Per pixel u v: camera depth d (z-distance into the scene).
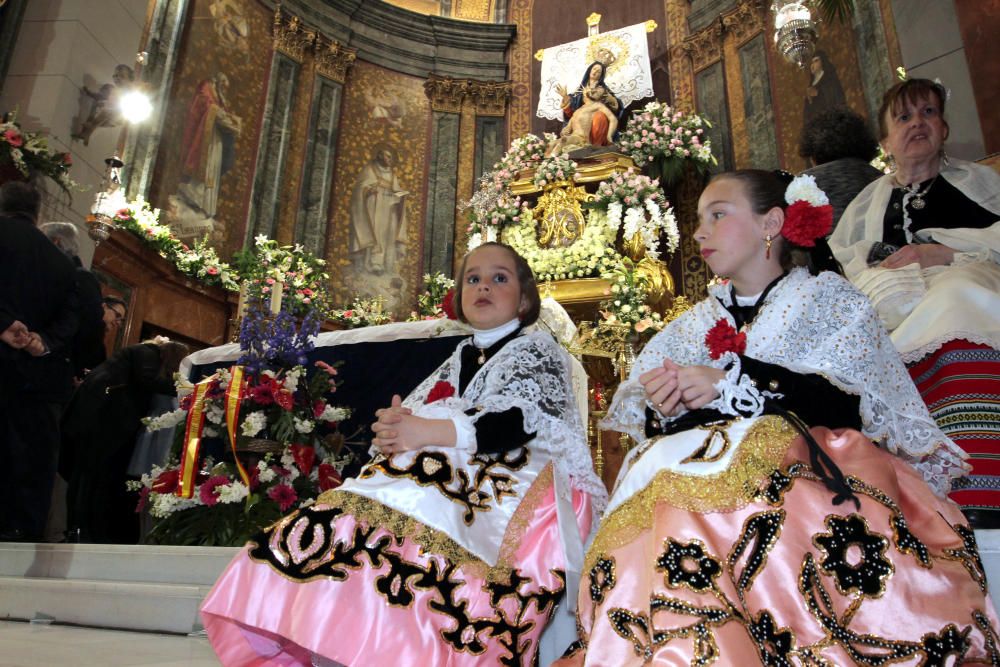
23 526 3.18
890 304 2.15
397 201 11.41
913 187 2.59
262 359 3.49
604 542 1.33
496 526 1.63
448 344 4.11
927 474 1.48
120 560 3.01
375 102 11.73
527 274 2.15
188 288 8.73
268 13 10.84
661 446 1.36
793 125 9.19
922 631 1.10
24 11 6.18
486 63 12.41
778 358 1.43
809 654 1.09
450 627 1.47
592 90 10.23
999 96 5.52
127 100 6.43
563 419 1.83
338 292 10.47
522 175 8.72
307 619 1.43
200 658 1.86
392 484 1.61
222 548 2.90
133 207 7.88
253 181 10.03
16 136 5.27
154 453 4.54
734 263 1.61
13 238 3.29
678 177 9.55
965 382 1.88
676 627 1.08
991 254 2.20
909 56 6.32
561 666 1.38
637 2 11.79
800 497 1.21
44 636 2.30
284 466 3.37
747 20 10.22
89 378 4.28
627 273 7.22
